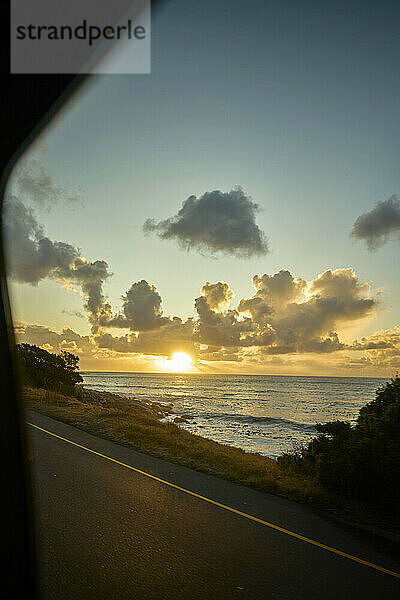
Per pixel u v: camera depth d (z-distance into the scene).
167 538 6.08
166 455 12.07
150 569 5.11
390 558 5.61
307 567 5.27
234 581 4.88
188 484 9.10
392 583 4.91
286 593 4.64
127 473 9.83
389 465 7.83
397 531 6.68
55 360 44.22
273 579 4.95
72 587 4.60
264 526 6.69
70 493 8.07
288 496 8.45
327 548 5.88
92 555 5.42
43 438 13.88
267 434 38.19
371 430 8.72
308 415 61.69
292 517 7.16
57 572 4.90
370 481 7.86
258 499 8.16
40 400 24.61
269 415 59.44
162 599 4.46
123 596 4.48
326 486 8.60
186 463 11.16
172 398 92.25
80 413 20.31
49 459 10.91
